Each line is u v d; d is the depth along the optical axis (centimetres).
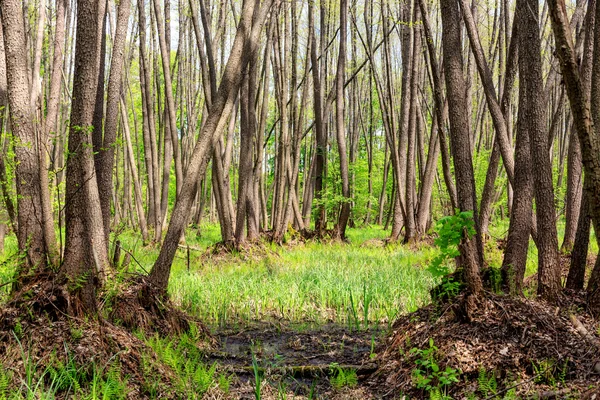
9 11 570
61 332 489
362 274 1107
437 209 2725
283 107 1745
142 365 496
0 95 774
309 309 868
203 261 1337
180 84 2173
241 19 746
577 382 458
